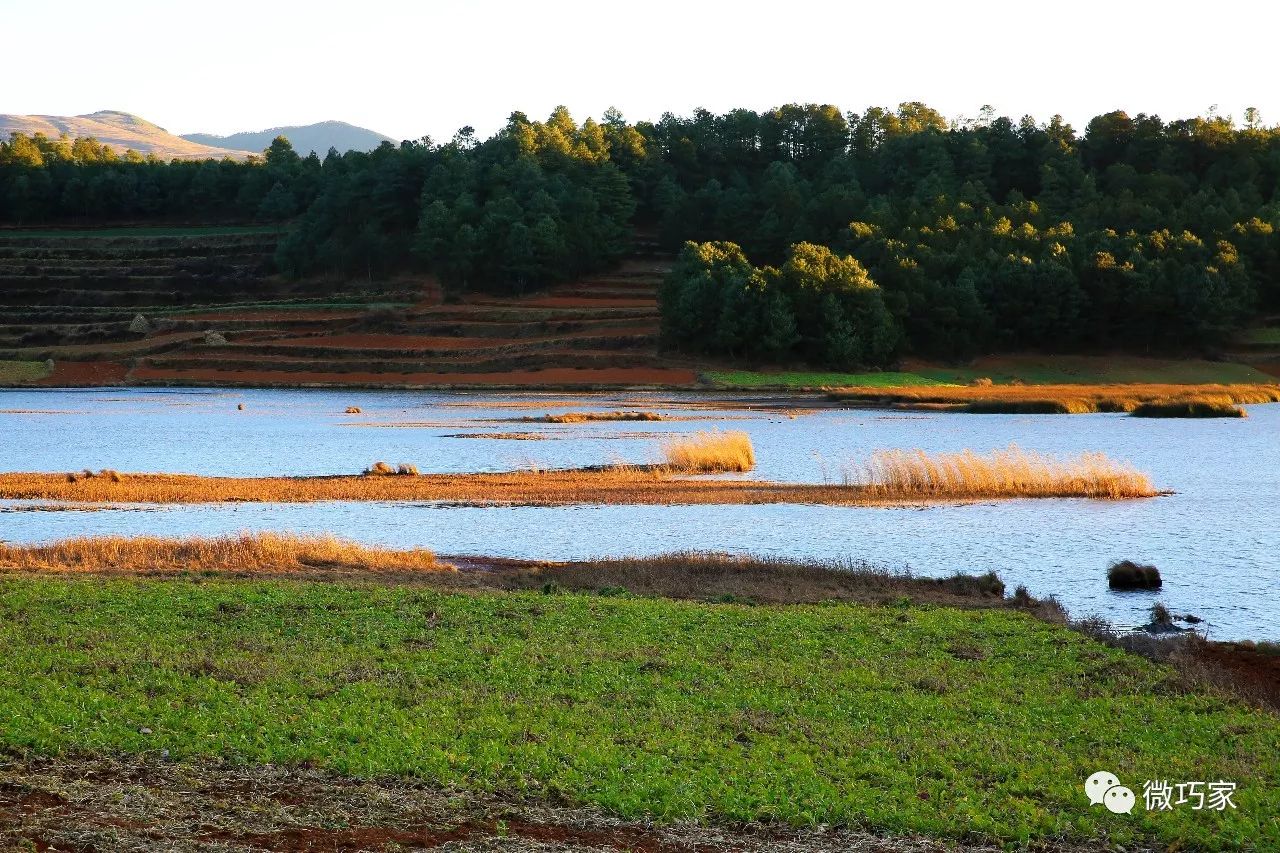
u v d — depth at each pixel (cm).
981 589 3028
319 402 12612
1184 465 6650
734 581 3052
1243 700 1898
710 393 14012
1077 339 17675
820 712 1789
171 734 1628
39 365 16800
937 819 1380
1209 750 1652
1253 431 8988
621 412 10225
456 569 3266
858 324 16275
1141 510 4766
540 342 17025
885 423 9750
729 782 1485
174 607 2462
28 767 1512
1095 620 2622
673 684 1923
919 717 1772
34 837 1295
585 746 1597
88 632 2211
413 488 5291
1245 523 4434
